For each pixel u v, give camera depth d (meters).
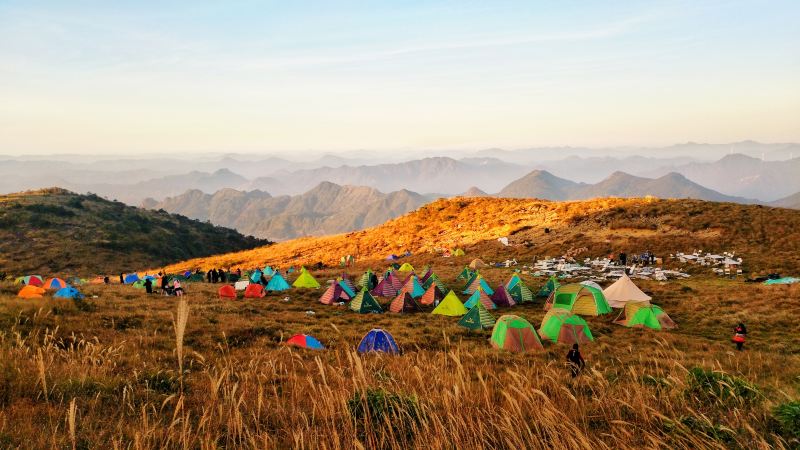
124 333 17.11
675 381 8.57
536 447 5.24
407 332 23.53
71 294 29.70
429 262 58.19
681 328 26.81
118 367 11.23
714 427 5.74
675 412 7.03
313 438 5.96
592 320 28.88
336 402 6.99
